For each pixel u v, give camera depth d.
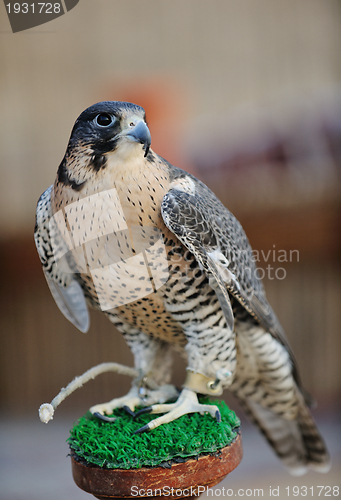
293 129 4.43
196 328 1.93
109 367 1.88
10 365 4.77
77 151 1.72
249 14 4.94
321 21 4.90
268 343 2.20
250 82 4.97
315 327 4.73
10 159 4.84
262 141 4.43
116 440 1.66
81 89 4.85
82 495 3.68
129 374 2.01
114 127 1.65
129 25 4.81
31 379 4.79
